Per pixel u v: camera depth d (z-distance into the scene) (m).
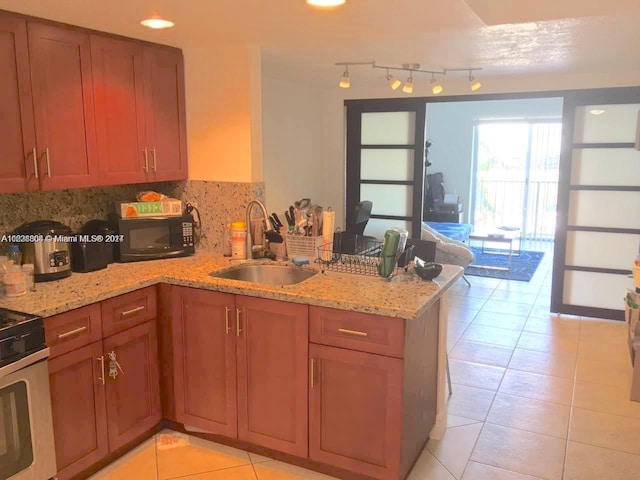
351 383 2.50
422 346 2.64
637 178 4.83
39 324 2.22
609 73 4.74
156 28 2.83
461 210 8.80
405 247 3.06
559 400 3.45
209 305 2.80
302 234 3.22
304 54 3.69
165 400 3.06
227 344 2.79
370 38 3.14
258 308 2.66
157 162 3.32
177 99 3.43
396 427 2.43
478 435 3.04
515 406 3.37
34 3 2.35
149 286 2.88
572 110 4.93
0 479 2.15
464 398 3.47
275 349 2.66
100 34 2.90
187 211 3.54
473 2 2.47
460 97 5.47
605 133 4.87
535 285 6.35
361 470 2.54
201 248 3.62
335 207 6.32
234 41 3.18
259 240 3.39
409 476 2.66
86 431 2.58
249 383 2.76
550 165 8.78
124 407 2.79
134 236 3.21
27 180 2.61
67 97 2.76
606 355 4.18
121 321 2.72
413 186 5.96
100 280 2.80
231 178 3.45
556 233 5.14
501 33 3.01
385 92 5.84
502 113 8.89
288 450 2.72
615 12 2.57
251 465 2.79
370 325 2.40
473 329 4.78
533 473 2.69
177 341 2.94
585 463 2.78
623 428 3.11
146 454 2.88
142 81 3.17
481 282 6.49
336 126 6.15
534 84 5.06
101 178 2.98
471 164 9.22
